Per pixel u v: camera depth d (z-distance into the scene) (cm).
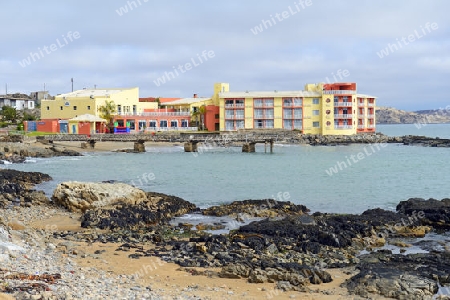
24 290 1588
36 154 8419
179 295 1862
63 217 3456
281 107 13388
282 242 2719
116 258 2414
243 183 5366
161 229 3173
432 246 2745
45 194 4466
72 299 1579
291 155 9069
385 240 2897
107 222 3209
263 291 1988
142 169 6669
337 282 2139
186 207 3803
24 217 3400
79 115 12325
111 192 3766
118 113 13050
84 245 2656
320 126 13450
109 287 1858
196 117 13850
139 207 3616
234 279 2139
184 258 2438
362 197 4509
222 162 7669
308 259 2461
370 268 2239
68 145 10156
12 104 16325
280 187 5091
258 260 2373
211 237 2809
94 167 6906
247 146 9762
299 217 3167
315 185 5247
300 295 1952
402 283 2012
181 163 7500
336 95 13250
